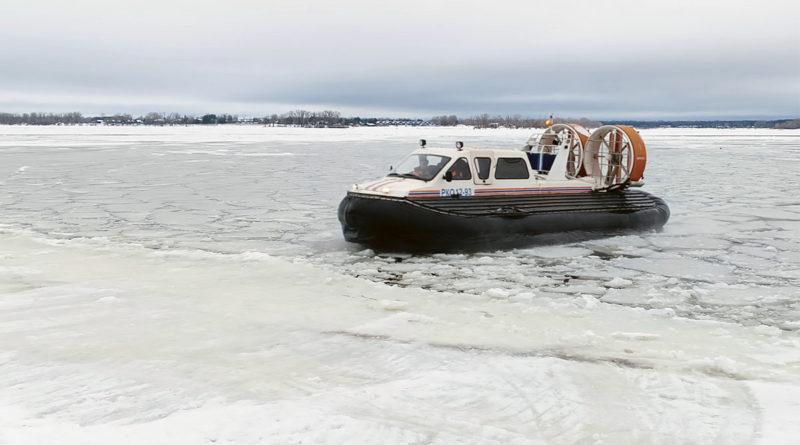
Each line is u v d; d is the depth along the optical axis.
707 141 62.00
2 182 18.91
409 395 4.18
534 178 10.55
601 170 11.70
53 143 44.94
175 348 5.09
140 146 41.53
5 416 3.76
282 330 5.65
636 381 4.50
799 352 5.22
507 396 4.20
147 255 9.02
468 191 9.75
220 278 7.71
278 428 3.60
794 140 65.62
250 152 35.66
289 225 11.98
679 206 15.06
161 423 3.64
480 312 6.42
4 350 4.96
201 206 14.42
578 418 3.88
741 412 3.95
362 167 25.38
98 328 5.60
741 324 6.32
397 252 9.52
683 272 8.58
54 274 7.71
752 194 17.44
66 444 3.37
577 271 8.55
